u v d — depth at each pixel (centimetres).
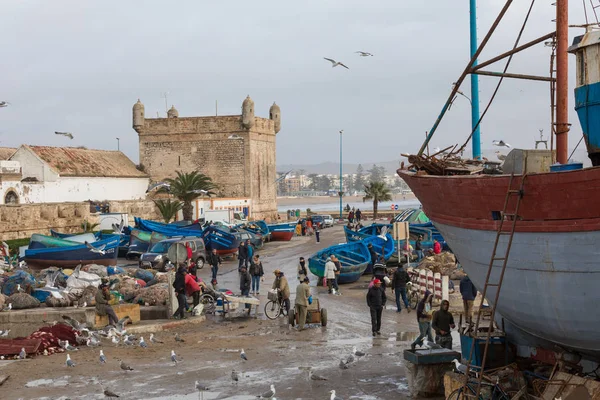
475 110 2194
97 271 3325
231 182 8438
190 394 1542
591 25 1390
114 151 8631
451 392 1347
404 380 1622
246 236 5391
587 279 1149
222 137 8425
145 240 4988
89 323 2280
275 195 9225
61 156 7219
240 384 1620
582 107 1311
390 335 2175
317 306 2345
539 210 1179
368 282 3559
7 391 1586
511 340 1409
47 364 1845
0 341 2025
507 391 1249
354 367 1755
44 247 4016
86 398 1519
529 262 1227
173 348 2045
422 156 1652
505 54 1503
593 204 1106
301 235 7231
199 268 4331
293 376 1683
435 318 1650
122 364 1719
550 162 1329
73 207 5947
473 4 2228
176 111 9975
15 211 5250
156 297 2597
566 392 1151
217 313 2628
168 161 8569
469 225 1359
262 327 2367
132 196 7994
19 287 2664
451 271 3375
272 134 9069
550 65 1455
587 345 1209
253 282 3206
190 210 7138
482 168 1552
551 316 1228
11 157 6700
